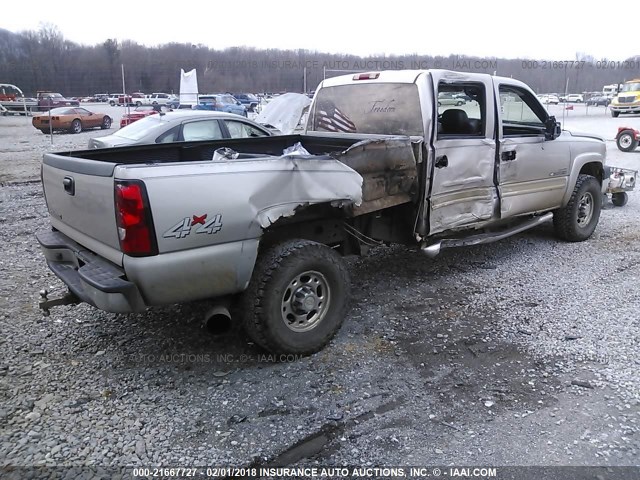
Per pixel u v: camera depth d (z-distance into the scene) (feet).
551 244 21.34
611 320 14.06
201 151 16.49
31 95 112.37
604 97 118.62
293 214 11.69
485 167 16.55
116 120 93.61
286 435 9.59
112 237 10.32
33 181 36.94
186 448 9.25
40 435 9.51
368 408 10.38
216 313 11.14
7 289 16.30
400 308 15.07
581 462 8.84
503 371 11.68
